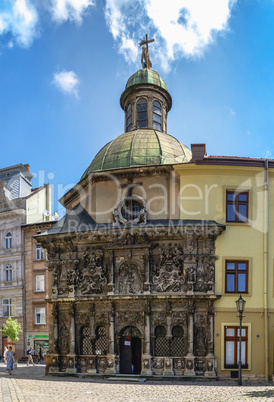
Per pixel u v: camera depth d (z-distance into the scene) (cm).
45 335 5372
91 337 3100
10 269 5741
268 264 3058
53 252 3356
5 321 5616
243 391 2314
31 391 2309
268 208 3130
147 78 4241
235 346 2952
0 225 5894
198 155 3150
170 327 2977
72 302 3181
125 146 3638
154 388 2470
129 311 3058
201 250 3059
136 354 3070
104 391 2339
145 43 4591
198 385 2617
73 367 3105
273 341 2950
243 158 3203
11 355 3416
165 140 3747
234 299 3000
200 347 2941
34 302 5484
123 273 3119
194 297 2939
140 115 4238
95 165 3694
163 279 3036
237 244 3073
